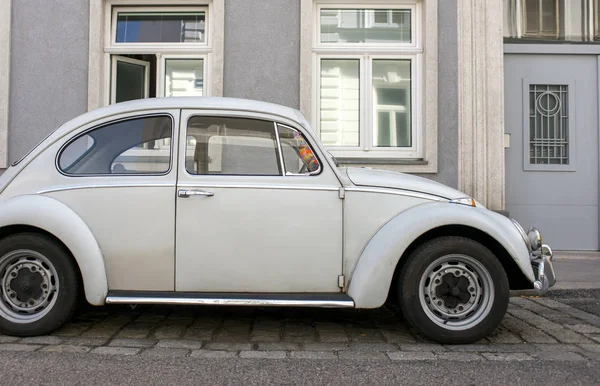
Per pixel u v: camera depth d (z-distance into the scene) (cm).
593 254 705
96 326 396
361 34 742
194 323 411
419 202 365
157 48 735
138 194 357
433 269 354
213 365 315
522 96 737
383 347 355
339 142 741
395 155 731
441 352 344
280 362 322
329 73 743
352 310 457
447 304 355
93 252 350
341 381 292
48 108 712
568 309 465
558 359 331
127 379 291
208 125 371
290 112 380
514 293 464
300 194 358
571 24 741
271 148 369
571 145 734
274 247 355
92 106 710
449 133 702
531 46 735
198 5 734
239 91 712
